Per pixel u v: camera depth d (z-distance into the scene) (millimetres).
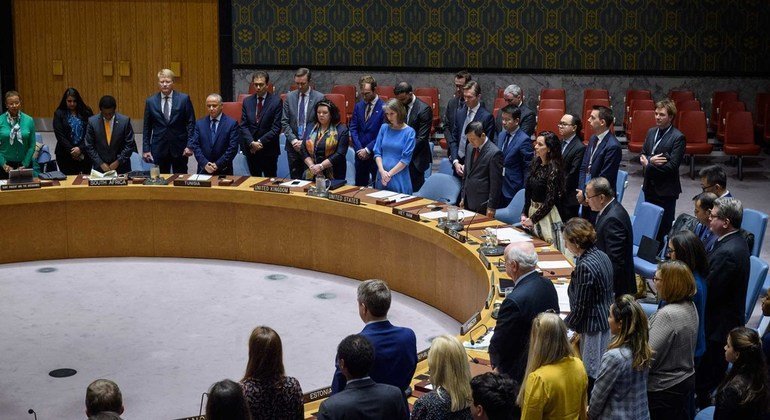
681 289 5234
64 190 10250
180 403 6781
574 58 17188
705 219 6773
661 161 9422
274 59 17344
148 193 10367
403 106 10312
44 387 7047
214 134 10828
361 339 4297
